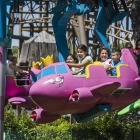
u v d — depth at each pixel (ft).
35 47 215.51
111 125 121.19
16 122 132.57
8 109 137.28
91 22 247.50
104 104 88.43
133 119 145.48
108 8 96.32
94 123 122.42
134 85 89.20
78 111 88.12
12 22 107.55
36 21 258.98
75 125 130.31
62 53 100.78
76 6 95.45
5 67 87.40
